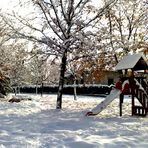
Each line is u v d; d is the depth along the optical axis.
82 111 14.83
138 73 15.82
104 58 18.17
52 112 14.52
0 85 29.39
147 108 13.16
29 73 48.62
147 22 19.84
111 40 17.05
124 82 13.36
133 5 20.17
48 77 58.62
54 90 60.44
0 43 24.23
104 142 7.64
